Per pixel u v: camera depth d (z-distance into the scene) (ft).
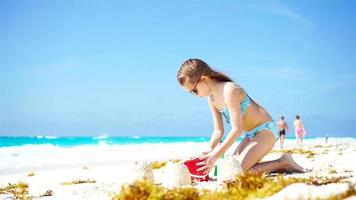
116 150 99.40
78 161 64.13
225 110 19.20
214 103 19.49
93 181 26.08
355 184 12.00
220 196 12.97
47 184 27.30
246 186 13.55
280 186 12.57
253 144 19.27
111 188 19.33
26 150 97.60
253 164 19.21
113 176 30.76
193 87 19.04
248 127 19.71
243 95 19.12
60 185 25.27
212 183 17.38
